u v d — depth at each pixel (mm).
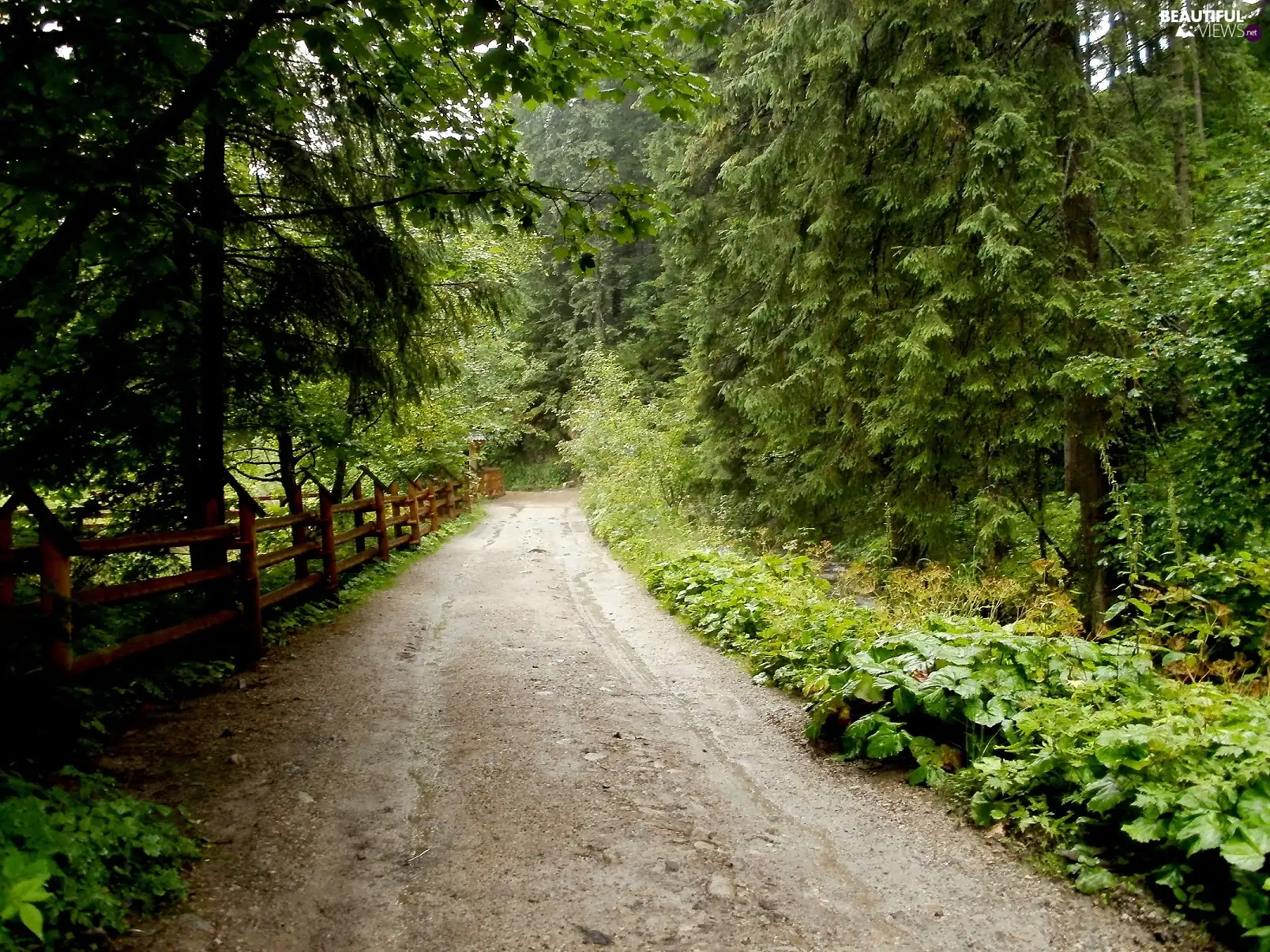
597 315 30703
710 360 13750
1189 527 8117
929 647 4305
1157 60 9984
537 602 9062
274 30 4223
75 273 5191
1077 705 3646
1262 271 6953
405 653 6590
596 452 19828
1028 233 8375
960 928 2775
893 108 8586
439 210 5949
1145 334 7898
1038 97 8234
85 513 6953
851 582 7070
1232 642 4438
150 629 5645
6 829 2633
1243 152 11383
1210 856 2770
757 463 12688
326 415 8898
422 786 3951
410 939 2703
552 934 2730
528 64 4652
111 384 6207
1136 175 8469
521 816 3629
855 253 9719
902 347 8367
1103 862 3021
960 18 8406
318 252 7227
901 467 9625
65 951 2414
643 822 3588
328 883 3053
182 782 3887
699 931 2748
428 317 7773
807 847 3377
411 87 5238
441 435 15242
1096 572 8680
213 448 6480
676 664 6383
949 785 3777
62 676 3910
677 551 10375
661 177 18000
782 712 5129
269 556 6770
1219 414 7855
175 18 3840
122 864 2914
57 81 3877
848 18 8875
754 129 11258
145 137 4223
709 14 4719
